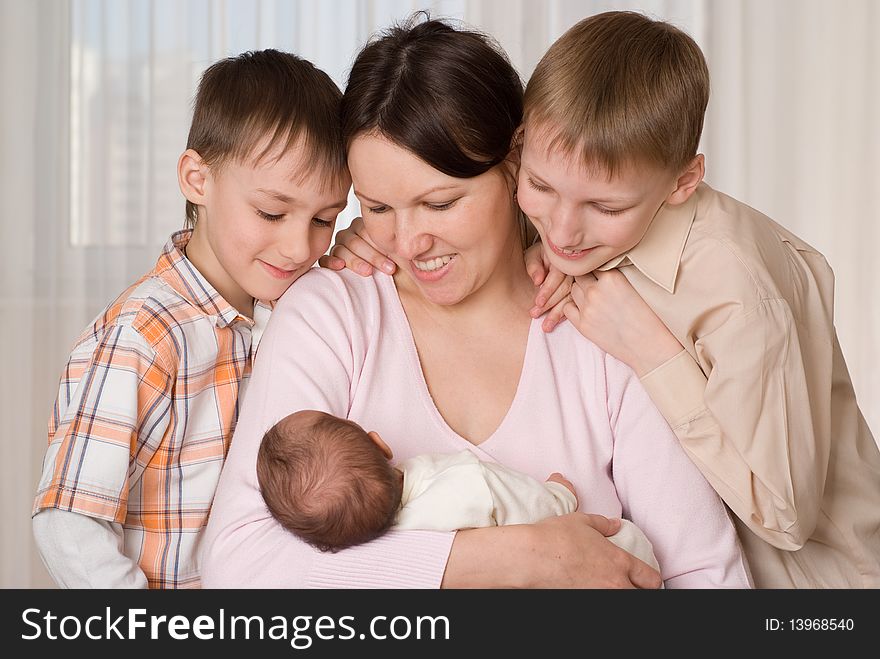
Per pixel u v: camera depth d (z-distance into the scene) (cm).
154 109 282
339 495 111
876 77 290
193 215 156
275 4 283
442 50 115
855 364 294
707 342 122
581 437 127
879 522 142
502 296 132
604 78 112
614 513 126
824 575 138
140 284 143
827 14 291
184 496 138
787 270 132
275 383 123
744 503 122
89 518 126
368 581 111
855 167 292
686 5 289
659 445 125
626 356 126
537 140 114
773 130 294
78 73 280
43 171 280
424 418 126
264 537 114
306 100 133
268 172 130
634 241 121
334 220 139
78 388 131
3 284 279
